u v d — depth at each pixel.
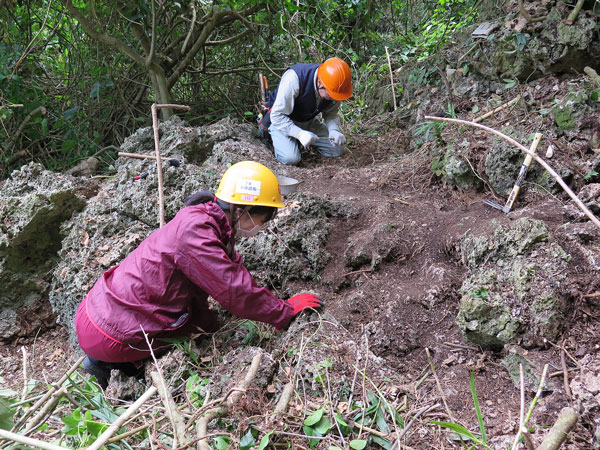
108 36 4.96
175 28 5.86
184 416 2.19
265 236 3.14
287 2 5.44
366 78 5.67
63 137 5.34
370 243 3.02
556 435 1.57
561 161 3.16
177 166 3.58
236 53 6.27
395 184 3.72
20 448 1.91
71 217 3.64
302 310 2.73
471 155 3.38
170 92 5.97
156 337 2.58
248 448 2.03
